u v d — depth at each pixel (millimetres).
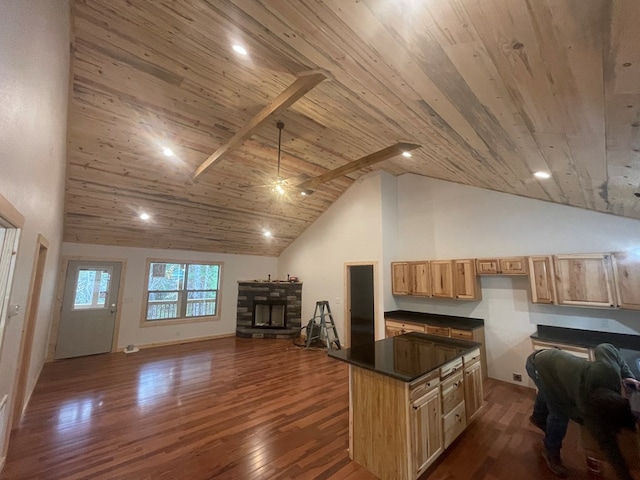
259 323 7426
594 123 1344
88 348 5348
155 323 6137
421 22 1014
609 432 1903
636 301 3041
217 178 4895
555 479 2174
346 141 4141
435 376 2398
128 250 5891
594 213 3637
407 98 1778
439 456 2418
